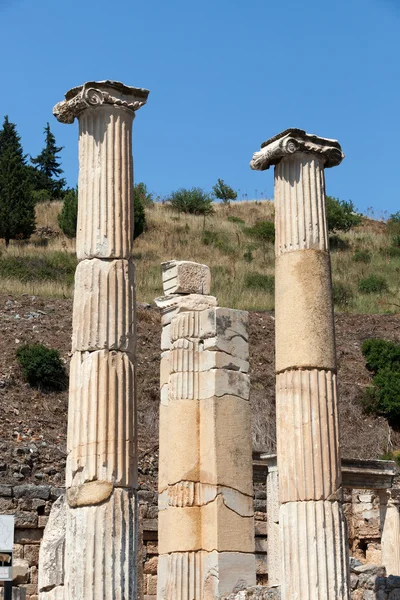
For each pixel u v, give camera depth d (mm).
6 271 52812
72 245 64750
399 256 69938
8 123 93938
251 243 69875
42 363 41094
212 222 75000
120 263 17000
